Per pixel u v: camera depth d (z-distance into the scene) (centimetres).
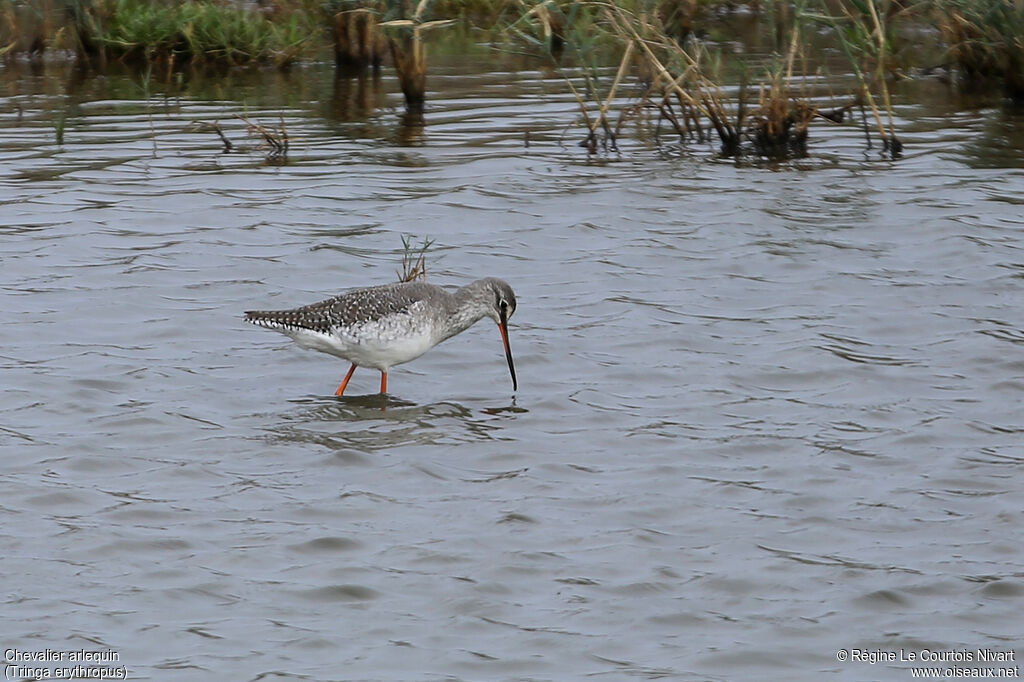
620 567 1038
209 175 2161
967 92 2761
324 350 1338
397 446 1248
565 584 1014
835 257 1783
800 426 1302
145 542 1062
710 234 1878
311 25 3222
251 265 1747
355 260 1769
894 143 2308
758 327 1554
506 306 1387
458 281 1697
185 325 1545
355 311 1314
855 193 2064
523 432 1288
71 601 978
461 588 1005
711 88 2573
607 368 1446
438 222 1933
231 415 1315
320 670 902
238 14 3111
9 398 1329
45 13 3052
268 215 1956
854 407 1342
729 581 1021
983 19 2684
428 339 1342
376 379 1427
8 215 1931
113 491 1148
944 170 2180
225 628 951
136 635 939
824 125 2528
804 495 1159
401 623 962
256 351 1490
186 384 1385
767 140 2353
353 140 2392
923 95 2736
